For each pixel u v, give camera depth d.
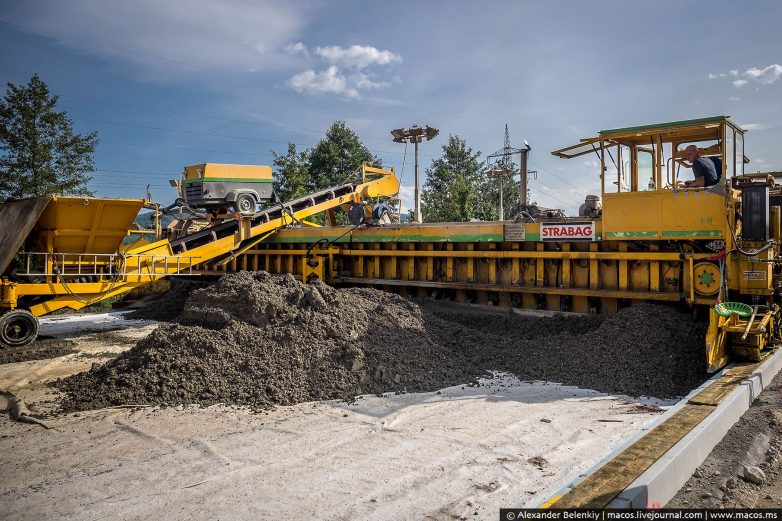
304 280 16.92
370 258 16.25
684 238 9.95
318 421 6.56
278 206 17.31
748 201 9.10
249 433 6.16
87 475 5.08
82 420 6.76
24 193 29.64
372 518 4.16
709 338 7.71
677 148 10.41
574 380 8.29
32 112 30.36
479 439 5.81
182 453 5.58
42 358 10.64
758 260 9.15
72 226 11.92
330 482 4.80
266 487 4.73
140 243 14.38
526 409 6.89
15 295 11.46
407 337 9.56
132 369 8.23
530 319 12.98
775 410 6.43
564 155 11.48
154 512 4.32
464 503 4.34
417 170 29.17
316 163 40.59
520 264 13.17
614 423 6.30
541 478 4.79
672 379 8.13
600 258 11.73
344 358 8.44
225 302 9.55
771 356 8.43
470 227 13.70
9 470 5.24
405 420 6.54
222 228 16.08
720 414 5.60
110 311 18.61
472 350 9.89
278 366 8.13
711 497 4.33
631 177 10.80
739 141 10.52
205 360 8.17
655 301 11.20
